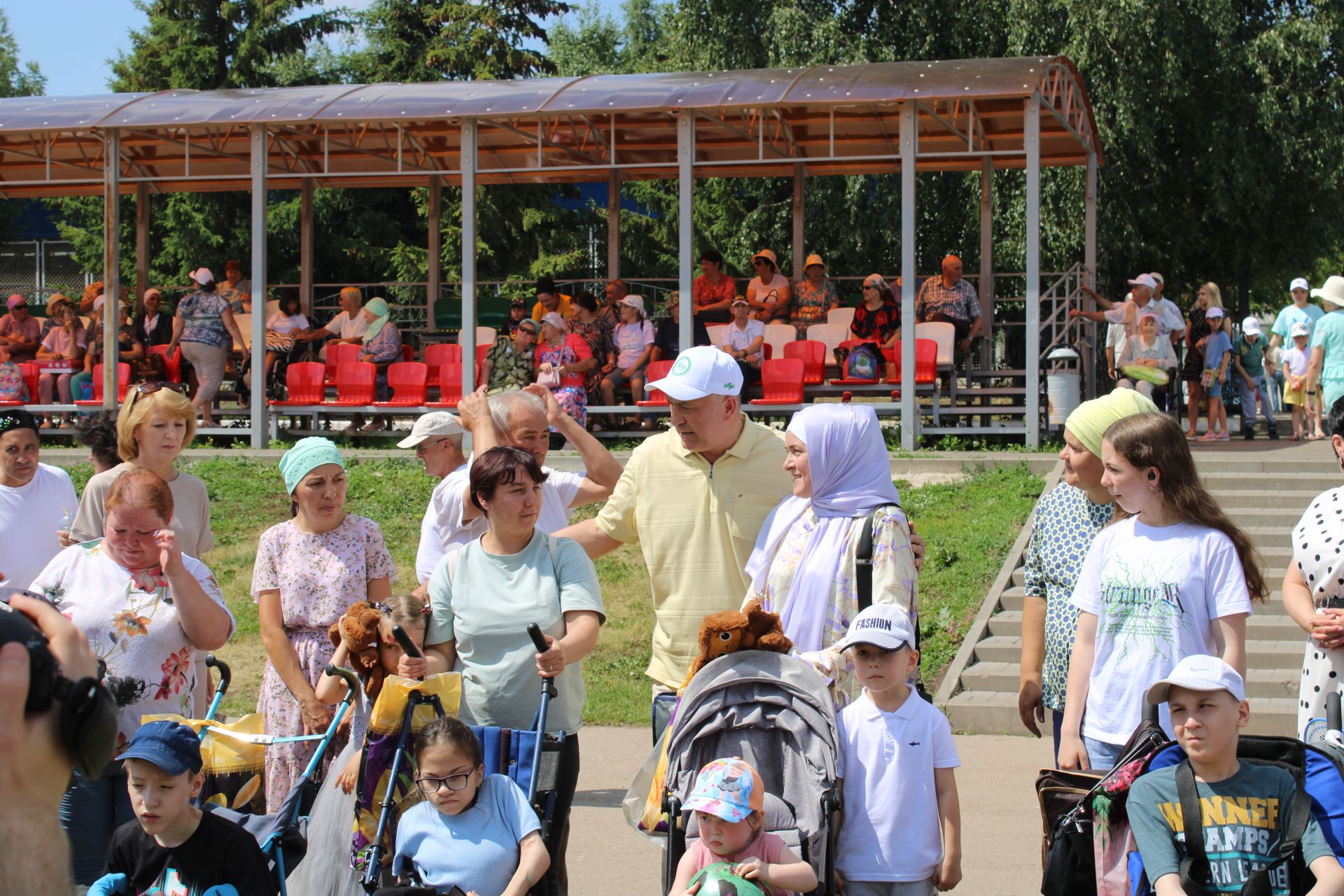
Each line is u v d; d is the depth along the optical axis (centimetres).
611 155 1822
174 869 438
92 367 1914
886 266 2678
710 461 559
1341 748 413
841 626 491
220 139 1970
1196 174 2544
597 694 1050
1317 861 387
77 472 1611
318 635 608
